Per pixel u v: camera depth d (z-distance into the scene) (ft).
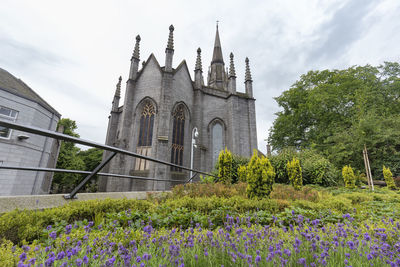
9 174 44.14
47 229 8.49
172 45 70.38
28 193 48.26
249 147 79.66
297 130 95.55
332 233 9.76
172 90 69.46
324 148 75.36
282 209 17.31
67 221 10.28
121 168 63.10
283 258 6.65
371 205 22.99
